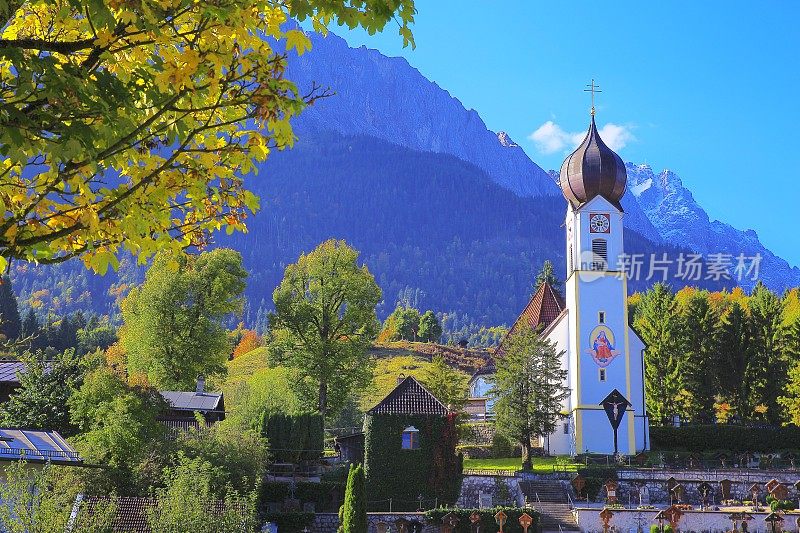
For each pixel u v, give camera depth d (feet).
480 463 275.59
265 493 210.38
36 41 35.01
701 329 333.62
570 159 304.91
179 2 35.40
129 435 169.07
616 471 246.68
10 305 486.79
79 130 33.53
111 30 33.73
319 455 228.84
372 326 282.77
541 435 262.06
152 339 284.20
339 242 285.64
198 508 118.11
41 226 37.17
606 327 290.15
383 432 228.43
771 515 207.62
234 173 41.16
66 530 101.91
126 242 39.29
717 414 337.93
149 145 38.06
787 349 322.55
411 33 37.81
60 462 144.77
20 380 207.62
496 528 205.26
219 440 188.65
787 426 297.12
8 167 36.32
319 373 272.72
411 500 226.17
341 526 189.98
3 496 99.66
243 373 454.81
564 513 224.12
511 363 259.19
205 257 291.79
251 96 37.09
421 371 460.14
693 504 241.76
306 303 277.85
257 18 38.04
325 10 37.37
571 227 301.84
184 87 36.06
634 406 289.12
